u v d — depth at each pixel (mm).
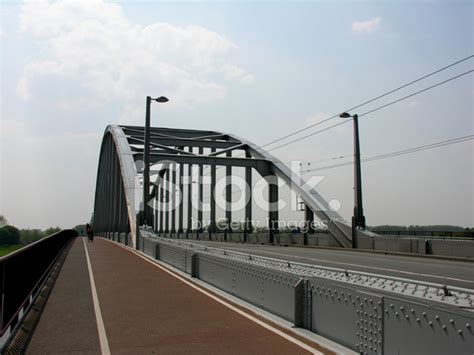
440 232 29422
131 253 23938
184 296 9945
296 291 7000
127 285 11664
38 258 10852
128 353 5785
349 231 30344
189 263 13930
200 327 7094
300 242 35906
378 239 27344
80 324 7395
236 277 9844
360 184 29719
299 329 6805
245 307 8562
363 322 5398
